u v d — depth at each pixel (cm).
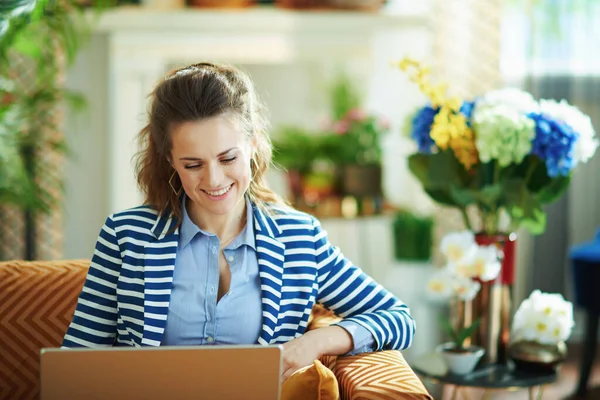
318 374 138
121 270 158
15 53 351
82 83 394
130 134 400
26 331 184
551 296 225
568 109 217
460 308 226
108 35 398
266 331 159
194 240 162
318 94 489
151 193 163
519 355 219
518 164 225
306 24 422
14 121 288
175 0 408
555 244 423
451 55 399
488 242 224
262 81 488
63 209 366
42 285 189
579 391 337
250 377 123
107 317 160
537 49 417
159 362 121
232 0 407
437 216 404
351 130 450
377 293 170
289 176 453
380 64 479
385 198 486
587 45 418
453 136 215
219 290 161
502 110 210
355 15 425
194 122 147
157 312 156
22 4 207
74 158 383
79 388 121
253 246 163
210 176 148
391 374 146
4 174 281
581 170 430
